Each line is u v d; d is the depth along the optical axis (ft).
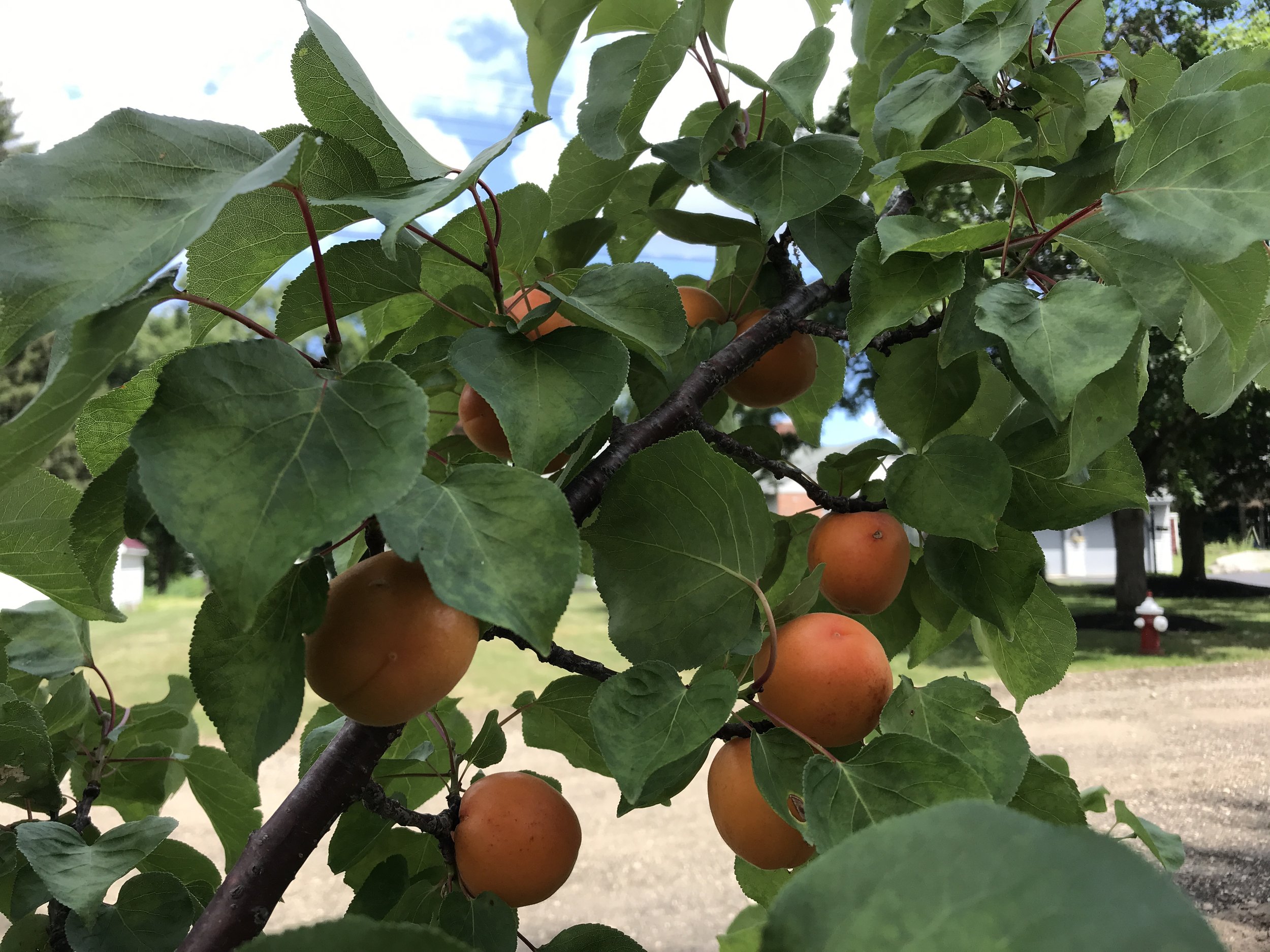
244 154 0.93
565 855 1.16
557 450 1.00
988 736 1.16
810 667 1.11
